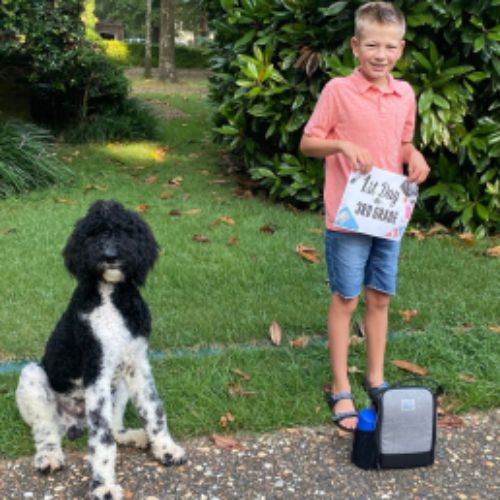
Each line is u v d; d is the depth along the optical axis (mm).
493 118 5977
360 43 3145
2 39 8344
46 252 5387
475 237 6066
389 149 3242
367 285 3508
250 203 6859
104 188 7238
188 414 3348
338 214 3188
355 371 3830
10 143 7254
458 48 5875
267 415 3355
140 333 2910
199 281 4949
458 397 3596
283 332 4316
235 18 6652
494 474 3021
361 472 3012
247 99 6652
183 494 2852
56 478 2938
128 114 10203
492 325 4434
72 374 2924
